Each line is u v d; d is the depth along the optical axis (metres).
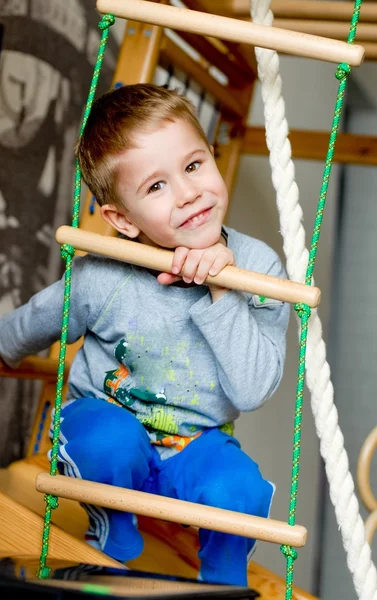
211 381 1.14
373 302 3.48
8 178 1.82
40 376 1.50
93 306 1.15
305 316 0.96
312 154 2.25
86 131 1.12
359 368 3.44
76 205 1.04
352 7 1.59
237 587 0.84
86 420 1.13
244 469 1.12
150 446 1.16
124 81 1.58
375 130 3.66
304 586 3.05
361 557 1.07
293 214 1.09
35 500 1.31
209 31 1.02
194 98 2.34
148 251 0.99
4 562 0.87
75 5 1.97
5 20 1.79
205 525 0.96
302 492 3.05
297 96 3.06
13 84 1.81
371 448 1.78
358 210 3.57
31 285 1.91
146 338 1.13
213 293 1.04
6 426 1.86
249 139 2.20
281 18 1.66
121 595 0.70
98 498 0.99
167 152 1.04
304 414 3.04
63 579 0.76
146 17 1.03
